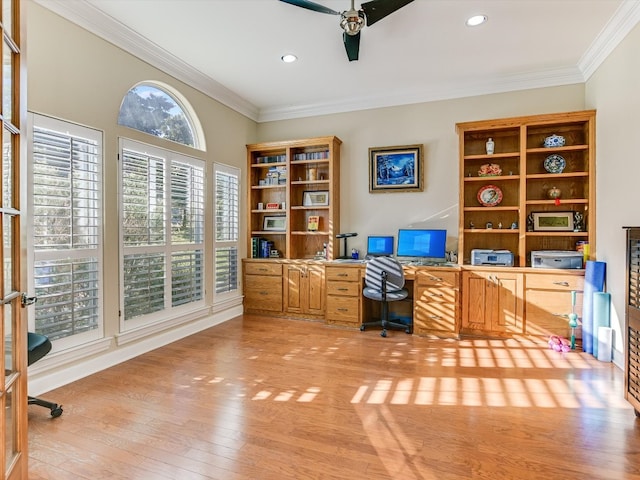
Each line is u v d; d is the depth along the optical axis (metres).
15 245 1.39
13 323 1.38
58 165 2.50
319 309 4.34
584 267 3.39
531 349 3.28
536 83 3.79
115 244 2.96
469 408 2.19
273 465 1.66
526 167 3.79
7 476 1.29
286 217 4.63
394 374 2.72
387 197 4.42
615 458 1.69
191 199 3.80
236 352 3.23
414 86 4.13
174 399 2.32
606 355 2.96
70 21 2.57
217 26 2.89
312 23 2.85
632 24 2.66
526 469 1.62
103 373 2.75
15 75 1.40
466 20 2.79
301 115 4.81
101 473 1.61
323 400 2.30
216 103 4.20
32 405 2.23
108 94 2.88
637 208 2.59
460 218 3.80
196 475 1.59
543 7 2.62
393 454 1.74
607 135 3.12
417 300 3.74
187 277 3.77
